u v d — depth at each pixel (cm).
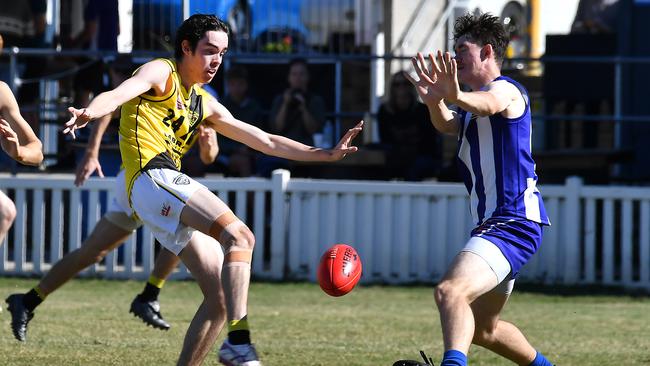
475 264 1413
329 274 1525
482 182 1491
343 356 1962
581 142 4316
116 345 2038
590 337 2300
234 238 1496
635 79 4359
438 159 3719
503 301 1520
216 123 1677
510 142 1473
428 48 4453
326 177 3712
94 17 4162
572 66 4112
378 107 3994
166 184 1547
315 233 3366
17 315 1955
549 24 4984
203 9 4128
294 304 2834
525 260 1466
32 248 3531
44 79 3859
